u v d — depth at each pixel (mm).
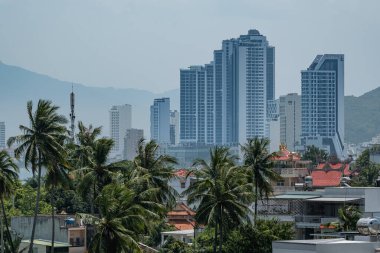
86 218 128125
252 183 174375
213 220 156375
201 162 165750
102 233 127312
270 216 188875
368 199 179250
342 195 183750
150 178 167375
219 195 155500
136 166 167250
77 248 184375
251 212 171875
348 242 107562
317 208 185875
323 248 105250
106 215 129500
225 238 166500
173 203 173750
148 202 148500
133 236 131000
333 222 173625
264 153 184250
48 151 162500
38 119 163375
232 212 155875
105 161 164750
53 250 173500
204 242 177125
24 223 190625
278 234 165625
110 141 166250
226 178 159250
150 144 174250
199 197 158250
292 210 188000
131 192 134625
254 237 162750
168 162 181000
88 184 162000
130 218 130250
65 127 166375
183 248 190500
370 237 112938
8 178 173500
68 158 173875
